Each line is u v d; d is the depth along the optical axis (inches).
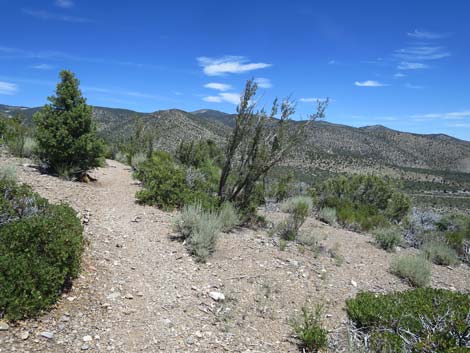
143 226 294.5
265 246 308.3
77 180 406.0
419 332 177.9
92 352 142.6
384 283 288.5
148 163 493.0
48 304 160.4
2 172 313.6
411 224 555.5
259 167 367.6
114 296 184.9
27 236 171.5
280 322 195.0
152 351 151.2
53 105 410.3
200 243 260.7
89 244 233.1
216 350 159.9
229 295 211.9
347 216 486.0
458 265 402.9
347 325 199.8
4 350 131.3
